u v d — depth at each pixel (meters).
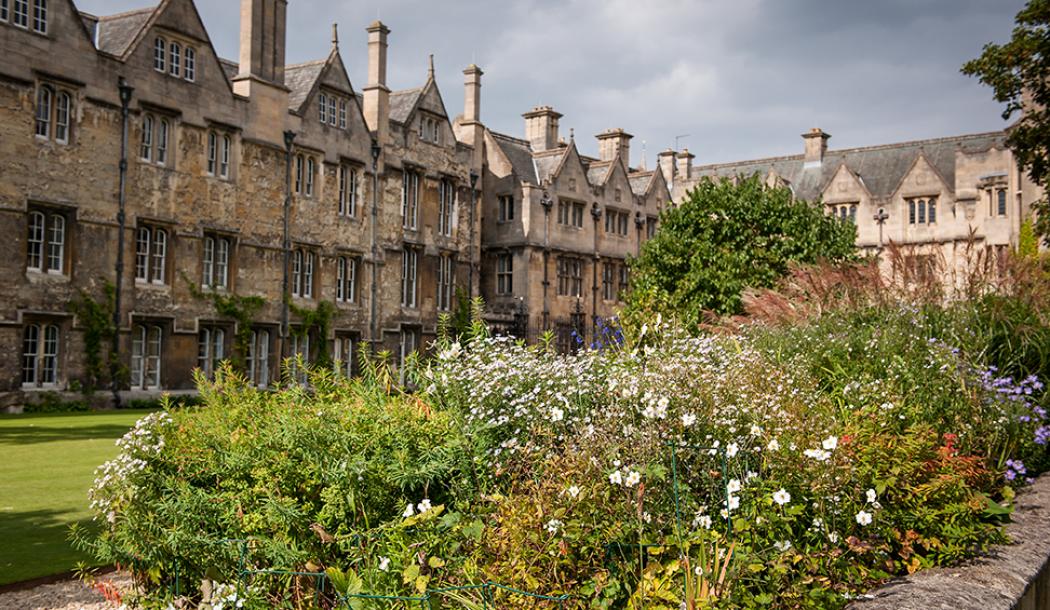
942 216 54.06
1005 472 6.84
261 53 32.88
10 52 24.59
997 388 7.79
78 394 26.36
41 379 25.75
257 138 32.44
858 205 57.44
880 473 5.45
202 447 6.32
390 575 4.68
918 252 11.45
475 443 5.92
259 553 5.34
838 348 9.17
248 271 32.16
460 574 4.76
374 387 7.02
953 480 5.45
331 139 35.91
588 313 49.38
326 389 7.55
